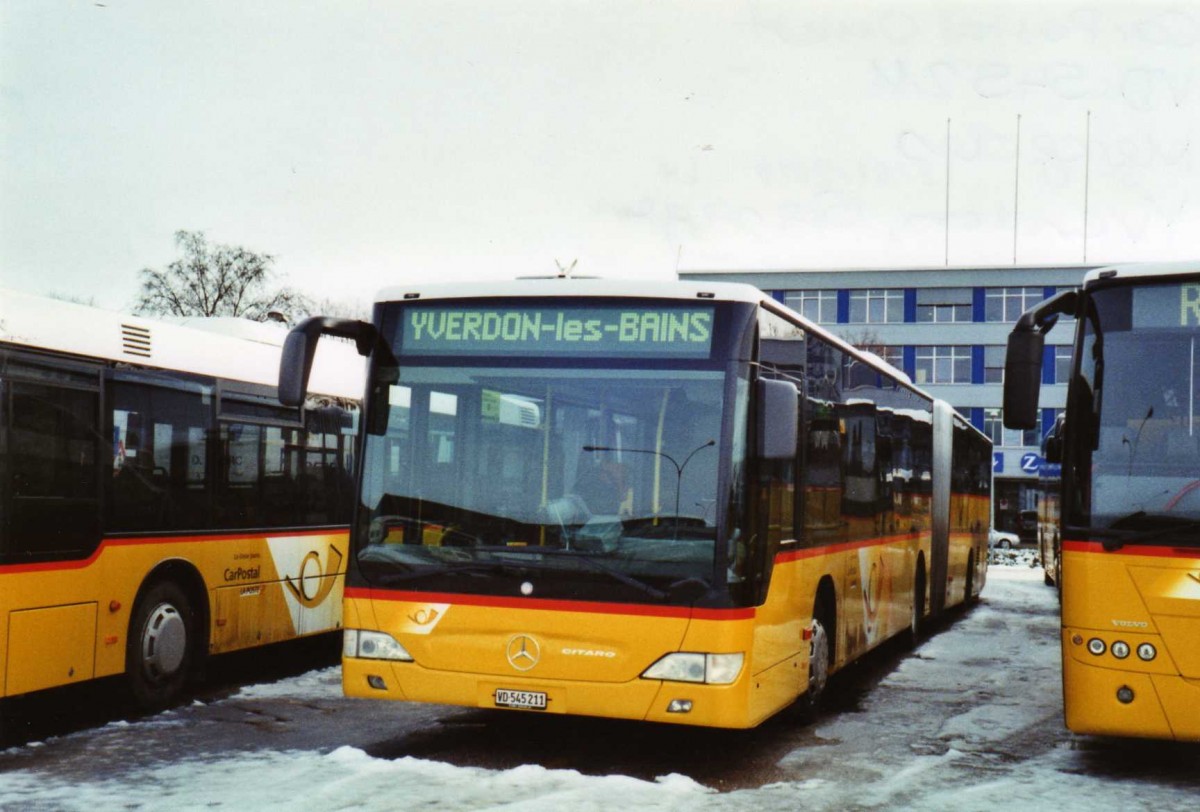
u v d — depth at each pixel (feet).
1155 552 25.35
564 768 26.81
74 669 28.91
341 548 41.57
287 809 22.53
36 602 27.68
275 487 37.73
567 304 26.61
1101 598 25.70
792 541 28.71
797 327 29.71
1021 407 26.05
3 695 26.63
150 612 32.04
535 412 26.12
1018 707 36.01
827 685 40.14
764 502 26.14
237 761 26.63
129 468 31.09
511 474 25.98
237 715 32.40
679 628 24.53
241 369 36.24
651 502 25.17
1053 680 41.63
